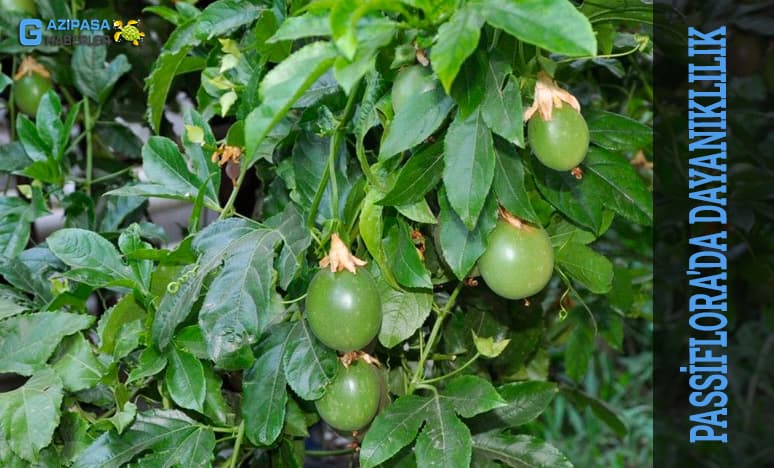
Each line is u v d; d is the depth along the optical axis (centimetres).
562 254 133
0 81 160
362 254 127
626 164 128
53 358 131
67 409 134
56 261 147
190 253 128
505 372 153
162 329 123
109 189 171
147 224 154
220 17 131
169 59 132
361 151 120
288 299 128
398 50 112
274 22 127
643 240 178
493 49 113
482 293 142
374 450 121
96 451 126
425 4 109
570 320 171
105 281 131
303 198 126
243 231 124
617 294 156
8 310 130
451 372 138
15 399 124
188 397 126
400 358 139
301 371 124
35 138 154
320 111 124
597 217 127
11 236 153
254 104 127
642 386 293
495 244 120
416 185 118
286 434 137
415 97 113
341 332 118
